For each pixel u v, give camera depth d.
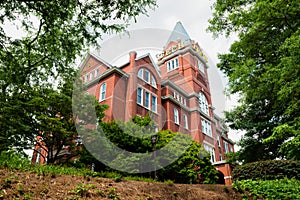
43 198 3.74
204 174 8.84
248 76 9.04
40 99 9.48
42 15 5.16
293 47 6.98
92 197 4.19
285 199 6.20
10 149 8.84
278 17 8.70
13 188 3.80
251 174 8.12
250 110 13.09
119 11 4.32
